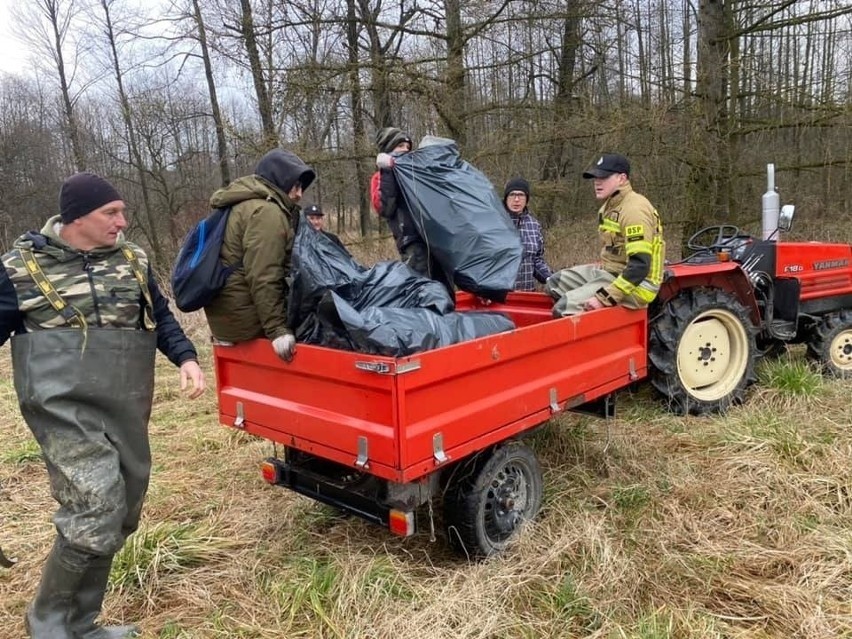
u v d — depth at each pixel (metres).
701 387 4.65
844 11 7.83
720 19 8.84
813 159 10.23
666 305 4.39
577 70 12.89
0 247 20.36
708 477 3.62
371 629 2.49
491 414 2.80
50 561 2.27
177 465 4.17
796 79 10.02
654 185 9.41
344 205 16.05
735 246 5.28
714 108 8.87
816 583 2.71
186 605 2.73
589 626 2.53
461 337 2.86
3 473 4.18
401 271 3.12
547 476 3.69
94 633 2.46
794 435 3.95
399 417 2.40
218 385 3.26
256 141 9.66
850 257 5.61
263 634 2.52
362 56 10.16
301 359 2.77
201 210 19.11
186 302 2.88
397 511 2.65
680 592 2.71
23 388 2.15
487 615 2.54
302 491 3.03
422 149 3.56
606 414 3.70
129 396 2.29
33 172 21.23
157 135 18.97
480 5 9.16
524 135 9.52
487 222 3.42
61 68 20.05
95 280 2.24
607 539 2.99
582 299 3.79
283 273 2.87
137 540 3.00
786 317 5.11
